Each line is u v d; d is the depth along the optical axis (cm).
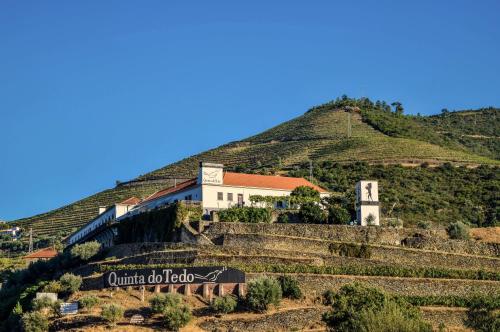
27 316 10606
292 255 12175
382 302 10081
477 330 10156
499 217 17750
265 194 14562
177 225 13388
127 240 14738
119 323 10425
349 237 13012
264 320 10456
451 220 17650
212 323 10388
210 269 11131
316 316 10575
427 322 10338
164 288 11162
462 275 12081
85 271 12925
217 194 14112
